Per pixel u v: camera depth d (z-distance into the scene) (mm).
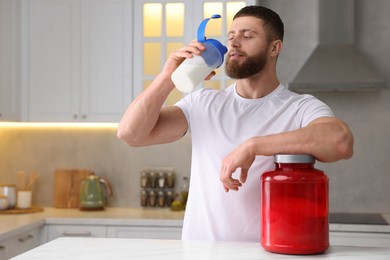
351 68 3668
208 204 1803
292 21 3980
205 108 1895
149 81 3775
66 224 3473
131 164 4094
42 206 4141
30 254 1352
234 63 1760
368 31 3912
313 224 1329
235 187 1465
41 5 3828
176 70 1543
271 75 1878
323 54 3758
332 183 3924
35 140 4176
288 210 1331
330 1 3770
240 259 1292
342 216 3652
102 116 3791
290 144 1398
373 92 3906
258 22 1758
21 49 3846
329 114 1681
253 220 1746
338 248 1443
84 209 3854
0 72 3590
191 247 1433
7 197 3805
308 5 3969
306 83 3637
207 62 1543
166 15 3787
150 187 3984
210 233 1779
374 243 3256
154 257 1312
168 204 3969
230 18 3729
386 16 3896
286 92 1890
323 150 1405
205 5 3742
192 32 3730
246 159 1409
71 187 4043
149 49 3795
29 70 3840
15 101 3783
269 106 1845
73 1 3807
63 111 3820
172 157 4062
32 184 4133
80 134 4141
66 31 3814
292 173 1338
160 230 3404
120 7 3781
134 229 3430
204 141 1859
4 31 3648
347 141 1428
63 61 3816
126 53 3771
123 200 4090
